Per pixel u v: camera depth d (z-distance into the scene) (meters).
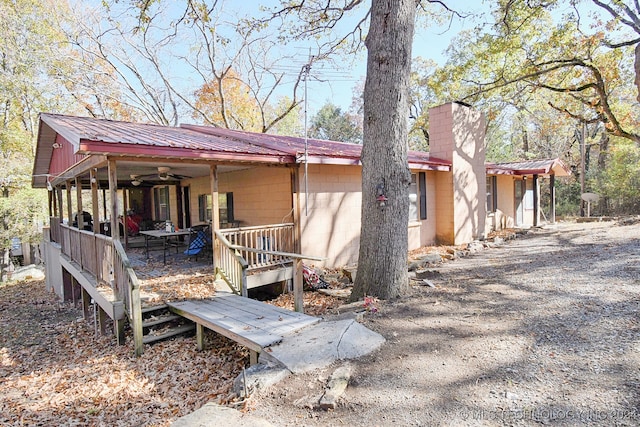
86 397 4.52
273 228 7.88
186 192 12.94
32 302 12.42
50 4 17.94
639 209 20.36
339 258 9.40
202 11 9.23
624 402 2.88
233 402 3.51
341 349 4.12
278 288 8.03
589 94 16.22
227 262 6.92
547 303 5.26
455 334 4.47
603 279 6.14
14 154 16.94
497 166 15.27
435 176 12.05
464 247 11.09
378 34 6.20
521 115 26.12
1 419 4.30
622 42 13.44
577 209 23.64
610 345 3.79
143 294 6.39
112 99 21.91
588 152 25.69
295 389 3.54
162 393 4.36
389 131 6.18
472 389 3.30
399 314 5.29
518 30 13.71
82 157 7.41
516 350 3.92
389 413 3.08
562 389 3.15
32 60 17.06
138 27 8.82
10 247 16.64
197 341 5.46
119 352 5.68
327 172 9.11
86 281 7.52
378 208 6.18
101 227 12.57
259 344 4.28
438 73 16.81
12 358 7.14
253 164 7.52
